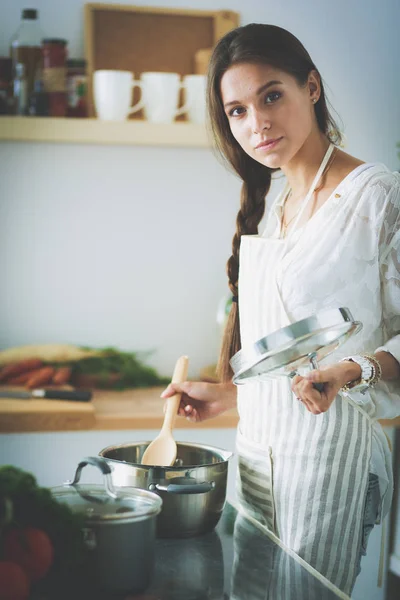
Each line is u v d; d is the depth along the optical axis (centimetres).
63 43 264
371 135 305
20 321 289
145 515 101
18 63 265
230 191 299
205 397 166
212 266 300
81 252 291
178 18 289
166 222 296
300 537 147
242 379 127
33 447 268
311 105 155
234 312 174
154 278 297
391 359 141
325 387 128
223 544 122
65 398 251
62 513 96
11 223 286
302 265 149
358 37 300
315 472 146
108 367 282
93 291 293
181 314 299
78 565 97
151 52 289
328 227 148
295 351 117
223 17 289
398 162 308
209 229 299
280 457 149
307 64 150
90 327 294
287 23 296
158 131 271
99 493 107
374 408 146
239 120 152
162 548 120
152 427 242
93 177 290
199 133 273
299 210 159
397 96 305
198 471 125
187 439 274
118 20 286
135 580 100
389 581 278
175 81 269
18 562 92
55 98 265
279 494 150
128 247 294
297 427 147
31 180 286
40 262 289
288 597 101
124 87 265
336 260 146
